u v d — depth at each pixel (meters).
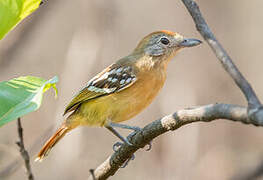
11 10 4.60
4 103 4.59
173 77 15.05
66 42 15.42
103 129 14.73
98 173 6.92
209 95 15.19
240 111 4.11
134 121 14.79
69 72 13.43
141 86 8.11
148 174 14.22
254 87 16.22
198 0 16.55
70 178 13.56
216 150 15.02
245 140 15.45
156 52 8.35
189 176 14.09
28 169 5.22
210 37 4.34
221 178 14.27
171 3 15.50
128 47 14.60
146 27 15.15
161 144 14.41
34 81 4.86
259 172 13.57
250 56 16.41
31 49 15.26
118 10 14.47
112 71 8.13
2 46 14.84
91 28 13.70
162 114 14.62
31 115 15.04
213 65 15.41
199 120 4.95
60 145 13.78
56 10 15.30
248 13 16.47
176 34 8.55
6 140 14.12
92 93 8.09
